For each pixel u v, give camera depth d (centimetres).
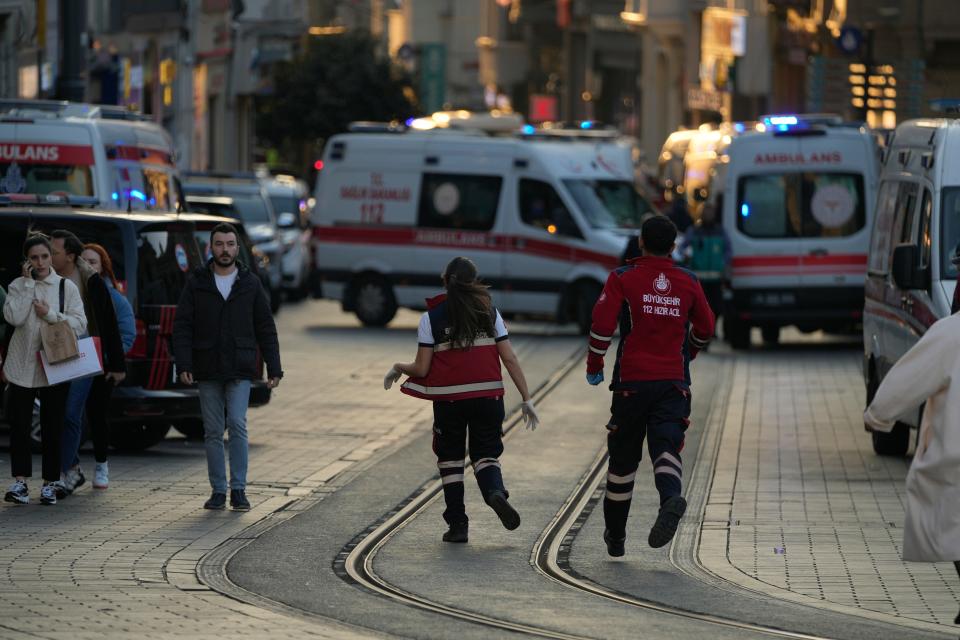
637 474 3212
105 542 2459
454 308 2502
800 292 5750
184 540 2495
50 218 3384
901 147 3678
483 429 2519
